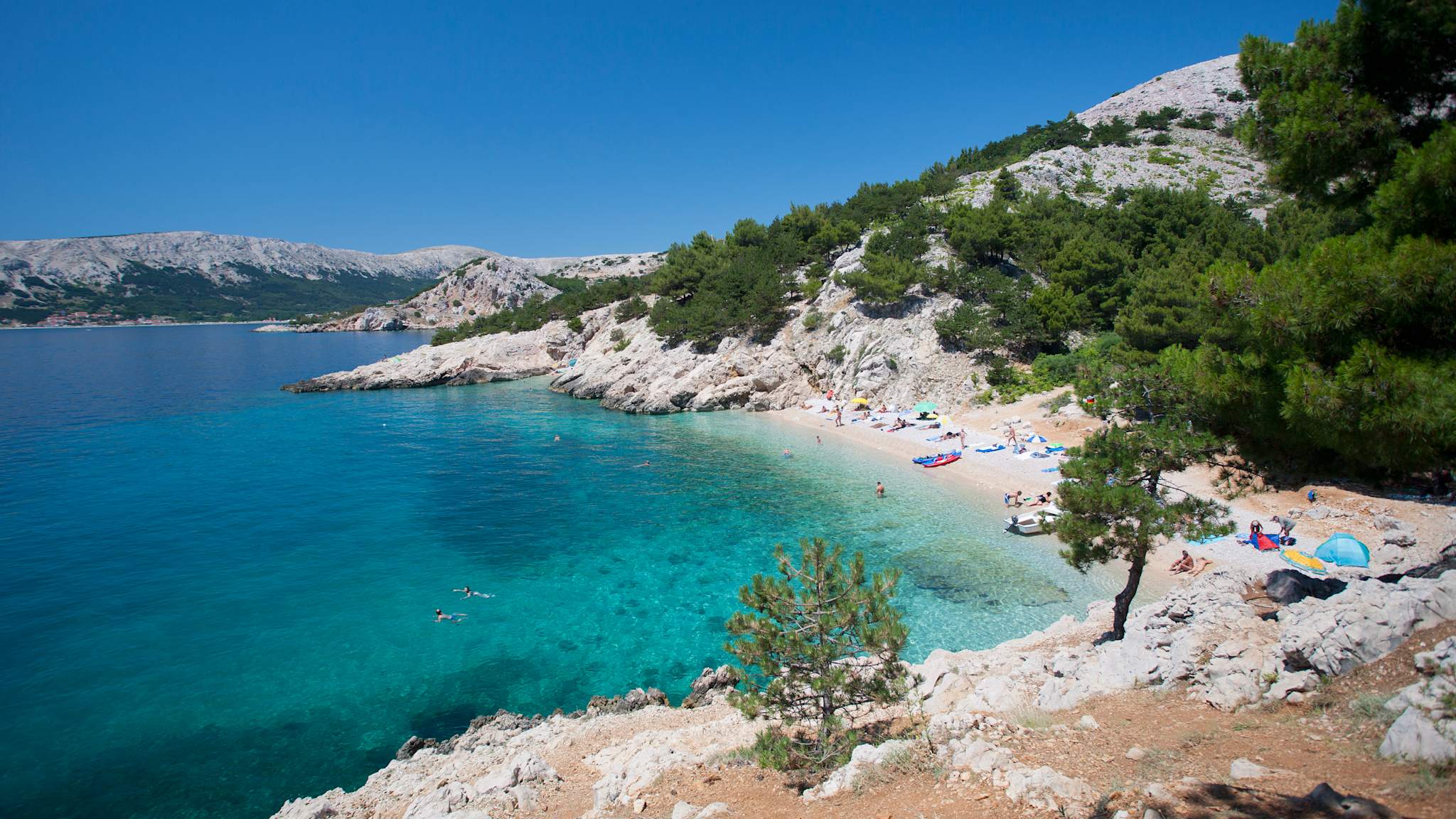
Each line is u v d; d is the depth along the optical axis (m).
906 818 11.02
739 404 89.94
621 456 65.06
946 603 32.44
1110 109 177.50
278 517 47.81
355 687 27.58
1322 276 14.27
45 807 21.12
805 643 15.33
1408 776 8.62
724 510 48.28
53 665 28.94
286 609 34.06
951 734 13.95
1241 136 17.59
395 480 57.34
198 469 60.81
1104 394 23.11
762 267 103.25
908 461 59.16
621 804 14.86
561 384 111.19
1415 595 12.65
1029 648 23.70
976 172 145.25
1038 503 45.12
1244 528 35.09
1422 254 12.56
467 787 17.25
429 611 33.94
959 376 74.81
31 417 84.19
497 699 26.83
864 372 80.38
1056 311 75.06
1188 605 18.95
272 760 23.25
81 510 49.09
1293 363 15.20
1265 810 8.53
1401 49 14.48
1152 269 75.69
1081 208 104.19
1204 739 11.59
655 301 117.44
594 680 28.09
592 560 40.03
